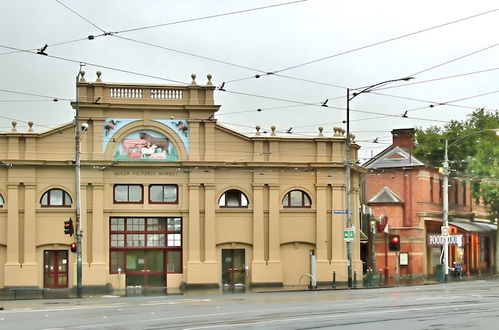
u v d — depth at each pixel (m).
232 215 51.78
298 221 52.53
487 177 66.81
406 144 66.81
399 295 37.00
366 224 60.47
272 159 52.19
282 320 24.33
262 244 51.69
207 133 51.47
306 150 52.81
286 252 52.28
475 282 54.41
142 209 50.81
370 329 21.81
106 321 24.83
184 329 21.95
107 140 50.53
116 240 50.84
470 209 74.12
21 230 49.84
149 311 28.78
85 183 50.12
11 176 49.81
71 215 50.28
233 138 51.94
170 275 50.94
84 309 30.50
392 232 63.16
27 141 49.88
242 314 26.69
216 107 51.31
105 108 50.44
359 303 31.30
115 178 50.66
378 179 64.94
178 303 33.69
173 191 51.41
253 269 51.38
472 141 72.19
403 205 63.56
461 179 69.19
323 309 28.41
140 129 51.00
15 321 25.38
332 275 52.19
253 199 51.84
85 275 49.62
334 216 52.62
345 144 52.72
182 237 51.16
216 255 51.25
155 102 50.91
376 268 61.84
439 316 25.50
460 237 58.94
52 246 49.97
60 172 50.28
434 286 47.94
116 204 50.62
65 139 50.41
